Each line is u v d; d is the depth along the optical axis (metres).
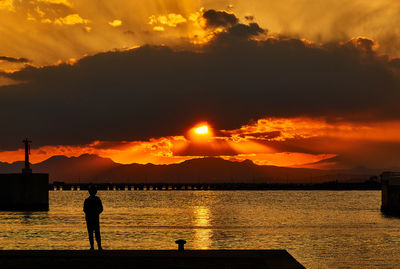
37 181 106.69
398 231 69.25
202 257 20.58
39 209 106.75
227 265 19.03
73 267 18.78
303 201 195.88
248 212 119.12
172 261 19.91
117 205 159.00
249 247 51.94
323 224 81.75
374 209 132.38
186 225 78.06
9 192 106.12
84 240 53.78
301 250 50.03
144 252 21.83
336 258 45.12
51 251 22.14
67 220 81.00
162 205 159.00
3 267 18.80
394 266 41.19
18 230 64.06
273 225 79.62
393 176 106.50
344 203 174.62
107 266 18.95
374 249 50.66
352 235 63.75
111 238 56.97
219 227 74.88
